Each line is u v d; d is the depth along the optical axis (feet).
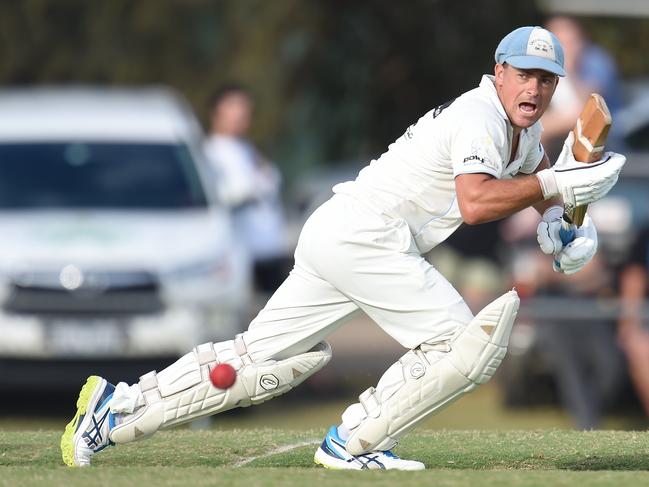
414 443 70.64
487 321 57.57
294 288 60.95
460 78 215.51
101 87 237.04
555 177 57.26
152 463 65.72
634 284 118.52
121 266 108.78
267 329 60.85
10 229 110.93
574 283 117.91
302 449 69.00
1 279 107.76
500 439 71.67
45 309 107.65
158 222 114.01
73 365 108.06
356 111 222.89
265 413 119.85
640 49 211.00
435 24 214.69
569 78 119.96
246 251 123.75
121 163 121.29
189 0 239.30
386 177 60.18
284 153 239.09
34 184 118.62
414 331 59.31
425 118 60.49
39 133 123.75
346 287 59.98
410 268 59.21
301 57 225.56
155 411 60.64
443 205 60.13
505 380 119.44
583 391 110.73
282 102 231.30
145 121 127.34
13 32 232.73
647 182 124.16
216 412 61.16
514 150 60.39
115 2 235.81
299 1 226.99
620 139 130.52
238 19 236.84
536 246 121.90
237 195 123.54
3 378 107.76
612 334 110.83
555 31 123.54
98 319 108.06
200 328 109.40
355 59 220.43
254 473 56.18
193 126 137.18
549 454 66.95
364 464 60.39
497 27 213.05
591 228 62.18
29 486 53.62
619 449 67.97
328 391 125.80
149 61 238.89
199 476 55.36
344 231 59.57
